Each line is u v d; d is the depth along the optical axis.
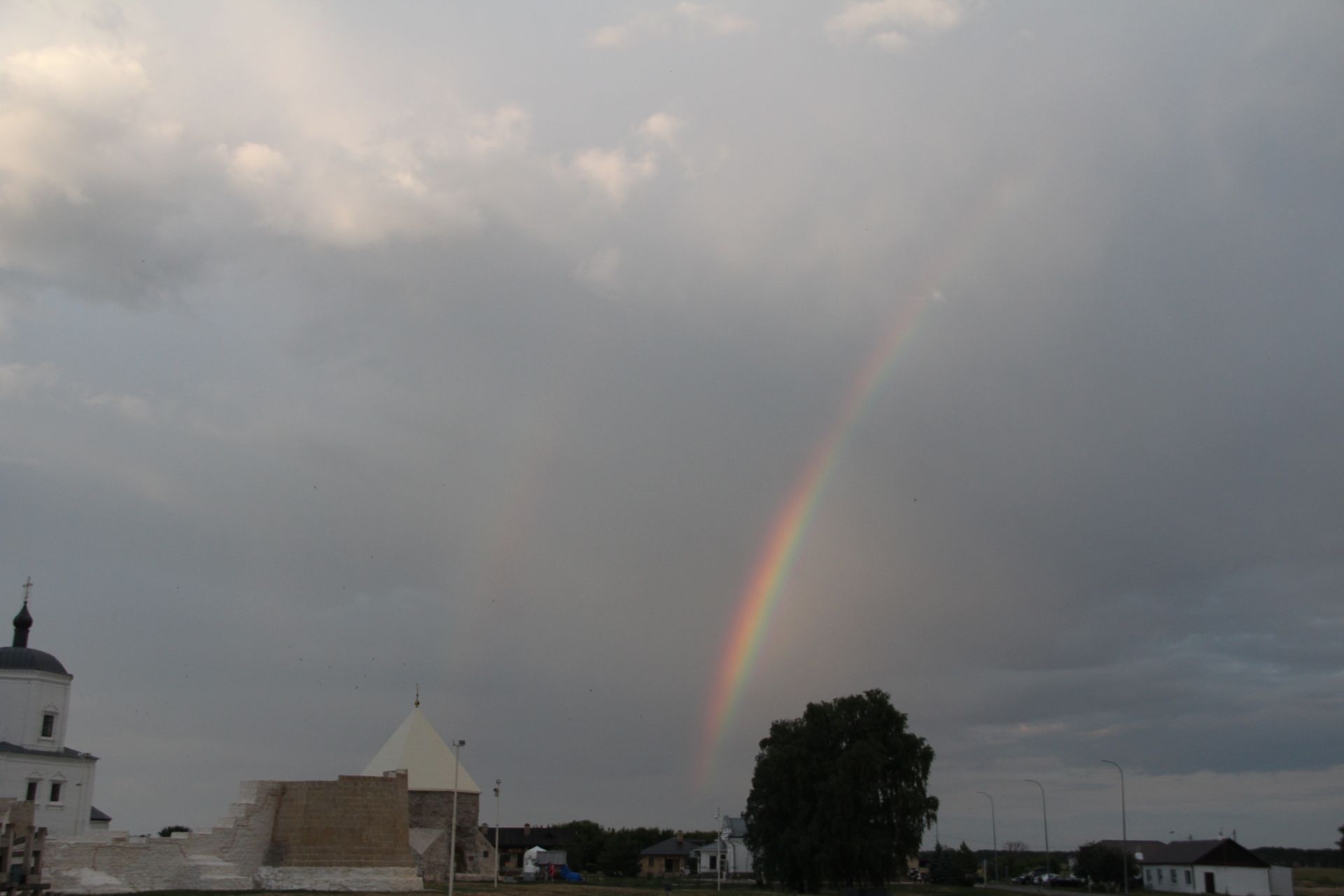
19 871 53.38
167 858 71.69
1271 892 129.88
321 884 74.62
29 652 105.88
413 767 109.69
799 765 101.44
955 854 161.50
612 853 172.88
